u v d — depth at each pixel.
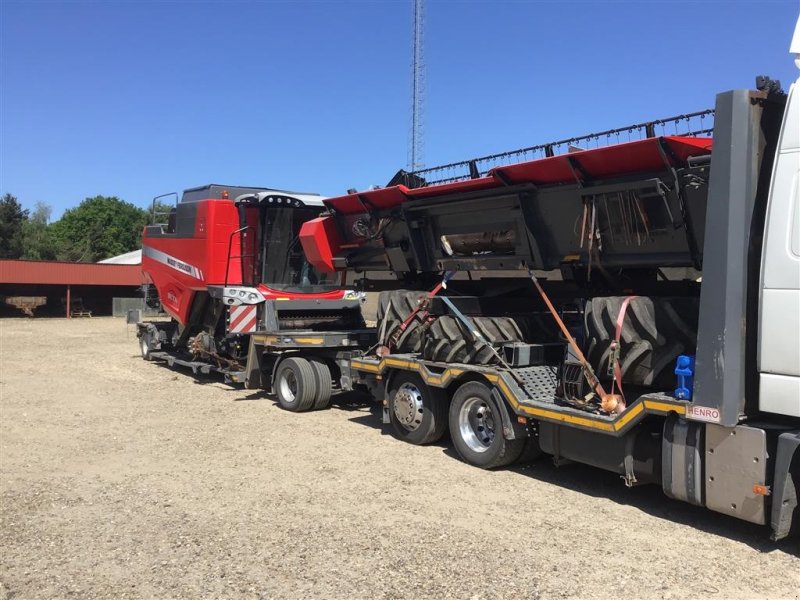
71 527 5.21
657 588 4.16
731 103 4.77
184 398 11.31
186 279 13.11
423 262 8.15
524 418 6.30
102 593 4.07
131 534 5.06
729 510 4.72
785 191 4.64
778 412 4.61
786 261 4.58
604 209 5.96
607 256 6.18
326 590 4.11
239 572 4.37
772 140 4.94
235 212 12.14
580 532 5.11
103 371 14.73
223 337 12.62
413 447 7.84
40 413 9.89
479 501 5.86
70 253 73.44
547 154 6.57
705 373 4.81
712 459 4.81
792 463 4.52
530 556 4.64
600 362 5.73
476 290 8.17
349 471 6.82
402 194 7.92
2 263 37.56
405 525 5.25
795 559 4.61
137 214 88.75
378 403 10.96
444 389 7.60
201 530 5.14
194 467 6.98
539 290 6.68
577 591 4.11
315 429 8.88
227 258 12.08
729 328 4.70
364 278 9.79
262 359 11.29
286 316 11.83
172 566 4.47
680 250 5.58
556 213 6.44
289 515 5.48
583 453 5.92
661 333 5.37
